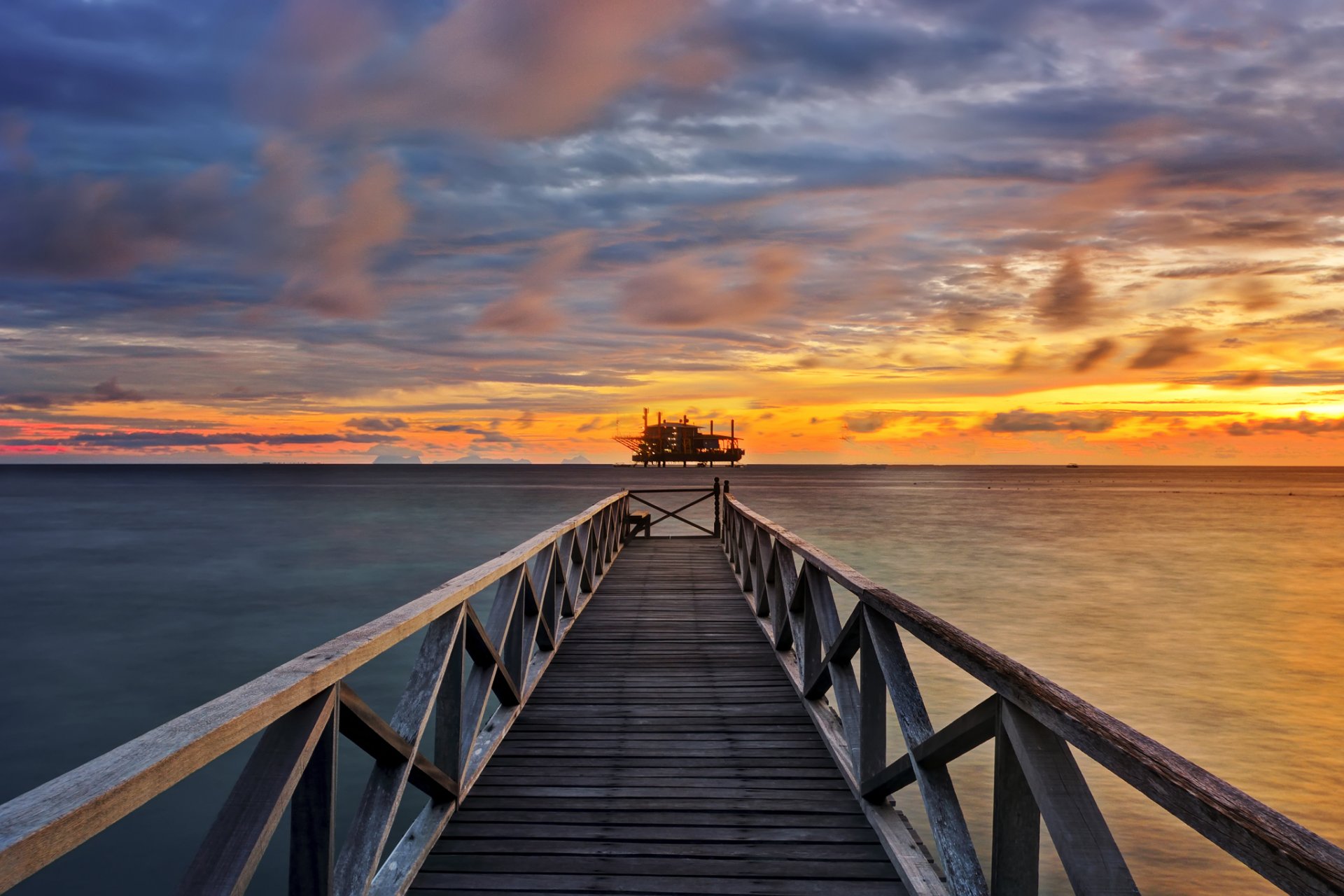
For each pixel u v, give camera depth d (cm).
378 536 3347
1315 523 4734
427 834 324
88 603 1869
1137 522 4603
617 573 1098
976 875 245
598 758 427
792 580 568
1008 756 198
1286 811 771
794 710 512
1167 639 1463
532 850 324
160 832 741
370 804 254
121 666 1329
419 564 2477
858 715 387
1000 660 208
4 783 877
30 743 996
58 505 6125
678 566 1159
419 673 299
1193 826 121
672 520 3488
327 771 201
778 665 622
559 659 640
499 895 292
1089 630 1536
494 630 425
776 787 389
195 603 1859
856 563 2452
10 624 1648
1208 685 1176
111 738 1008
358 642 217
